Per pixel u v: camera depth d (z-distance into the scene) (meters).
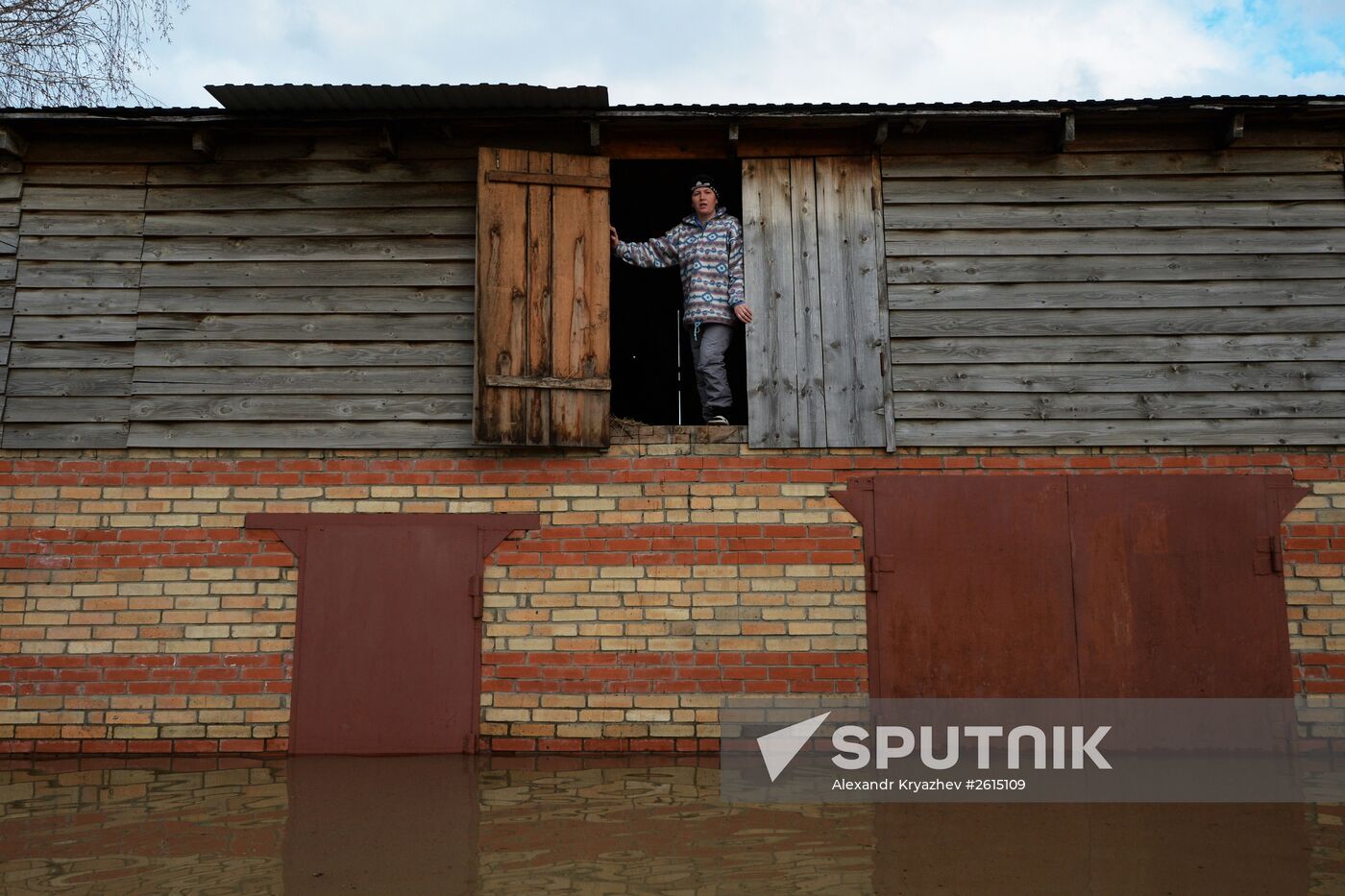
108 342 6.48
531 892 3.95
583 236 6.52
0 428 6.34
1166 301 6.58
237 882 4.04
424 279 6.61
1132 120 6.62
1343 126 6.76
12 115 6.31
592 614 6.24
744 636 6.22
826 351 6.55
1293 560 6.29
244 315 6.54
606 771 5.73
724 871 4.20
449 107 6.40
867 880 4.12
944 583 6.26
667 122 6.54
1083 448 6.43
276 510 6.32
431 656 6.18
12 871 4.14
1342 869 4.26
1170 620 6.22
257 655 6.16
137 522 6.28
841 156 6.80
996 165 6.77
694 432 6.46
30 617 6.16
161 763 5.88
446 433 6.43
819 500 6.38
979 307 6.59
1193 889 4.04
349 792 5.29
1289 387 6.46
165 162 6.71
